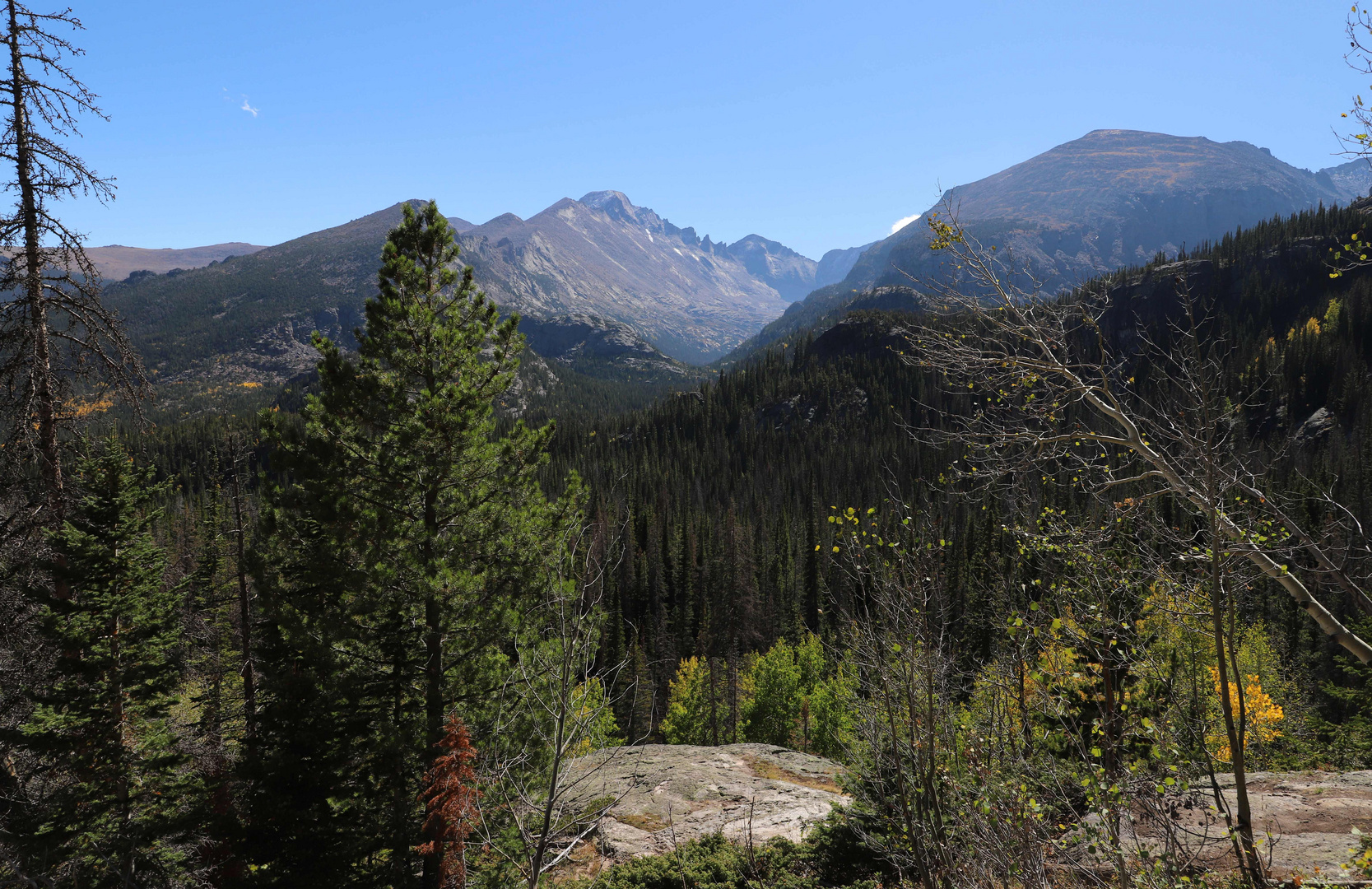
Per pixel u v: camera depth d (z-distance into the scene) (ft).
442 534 45.06
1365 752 75.51
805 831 50.03
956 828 24.48
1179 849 23.17
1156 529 27.12
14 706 47.21
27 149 38.88
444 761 31.86
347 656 43.83
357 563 44.14
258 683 45.80
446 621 42.70
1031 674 26.61
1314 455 232.53
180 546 128.88
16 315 38.81
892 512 25.11
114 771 44.68
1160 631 32.22
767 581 236.22
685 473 431.02
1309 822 38.29
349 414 44.68
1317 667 124.57
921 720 25.99
